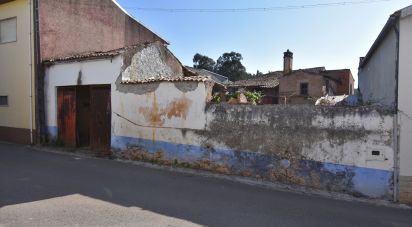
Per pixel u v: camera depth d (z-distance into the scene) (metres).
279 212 6.28
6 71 14.83
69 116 13.29
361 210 6.53
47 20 13.95
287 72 35.75
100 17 16.45
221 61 57.59
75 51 15.14
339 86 37.19
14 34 14.51
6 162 10.28
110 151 11.77
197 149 9.66
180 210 6.22
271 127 8.43
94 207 6.25
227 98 10.05
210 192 7.50
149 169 9.75
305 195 7.47
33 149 12.95
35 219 5.56
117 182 8.16
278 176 8.35
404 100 6.97
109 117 12.02
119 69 11.42
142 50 12.36
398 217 6.19
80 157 11.48
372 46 11.14
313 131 7.87
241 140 8.88
